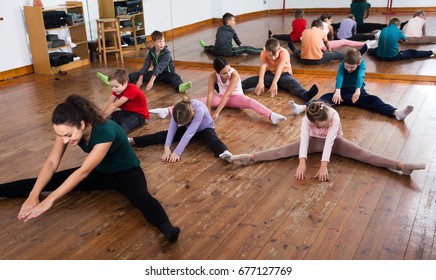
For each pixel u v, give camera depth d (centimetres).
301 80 492
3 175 295
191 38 618
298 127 354
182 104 298
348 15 525
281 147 298
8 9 540
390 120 359
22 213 218
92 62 632
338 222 228
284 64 445
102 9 636
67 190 220
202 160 304
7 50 547
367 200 247
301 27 553
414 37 500
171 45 627
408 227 221
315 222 228
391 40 499
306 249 207
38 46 562
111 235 225
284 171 283
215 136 318
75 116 216
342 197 251
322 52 524
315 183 267
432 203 242
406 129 340
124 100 350
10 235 228
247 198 254
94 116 225
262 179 274
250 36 588
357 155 288
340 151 295
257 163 296
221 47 586
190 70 560
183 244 215
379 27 512
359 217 231
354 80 391
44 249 215
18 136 363
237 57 587
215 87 422
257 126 360
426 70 484
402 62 505
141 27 636
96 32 647
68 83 525
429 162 288
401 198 248
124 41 643
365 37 522
